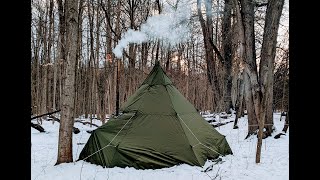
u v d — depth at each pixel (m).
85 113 25.67
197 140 8.05
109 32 19.08
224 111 23.36
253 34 12.20
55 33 22.66
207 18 21.34
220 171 7.15
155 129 7.91
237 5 12.33
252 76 11.84
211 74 21.92
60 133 7.76
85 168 7.26
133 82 22.47
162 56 27.72
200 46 32.06
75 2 7.73
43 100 21.28
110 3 19.64
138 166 7.32
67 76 7.73
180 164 7.51
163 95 8.62
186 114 8.64
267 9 11.86
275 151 9.58
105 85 22.48
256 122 12.65
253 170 7.29
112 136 7.84
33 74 24.69
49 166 7.55
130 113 8.37
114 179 6.49
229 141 11.76
